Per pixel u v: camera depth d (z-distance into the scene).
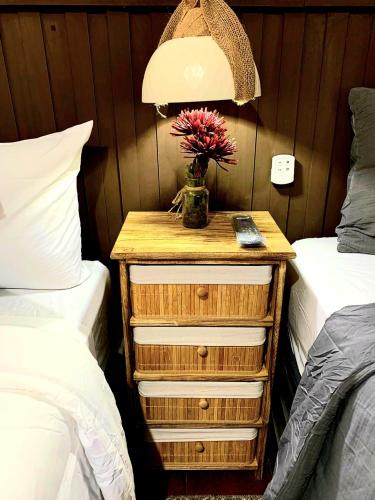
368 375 0.82
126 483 0.91
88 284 1.32
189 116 1.15
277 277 1.14
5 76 1.33
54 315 1.14
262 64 1.32
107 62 1.32
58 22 1.27
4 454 0.68
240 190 1.50
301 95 1.37
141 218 1.37
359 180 1.35
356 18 1.27
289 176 1.45
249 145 1.43
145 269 1.13
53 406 0.81
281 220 1.55
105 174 1.47
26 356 0.87
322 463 0.93
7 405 0.77
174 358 1.25
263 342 1.23
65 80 1.34
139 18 1.27
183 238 1.20
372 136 1.31
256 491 1.37
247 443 1.37
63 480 0.76
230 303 1.17
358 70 1.33
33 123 1.39
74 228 1.28
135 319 1.20
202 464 1.41
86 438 0.83
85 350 0.98
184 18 1.09
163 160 1.45
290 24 1.28
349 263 1.30
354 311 0.99
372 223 1.32
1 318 1.09
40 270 1.22
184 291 1.16
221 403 1.31
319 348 0.98
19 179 1.19
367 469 0.75
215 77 1.07
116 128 1.40
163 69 1.11
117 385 1.64
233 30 1.05
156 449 1.39
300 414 0.98
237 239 1.16
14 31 1.27
